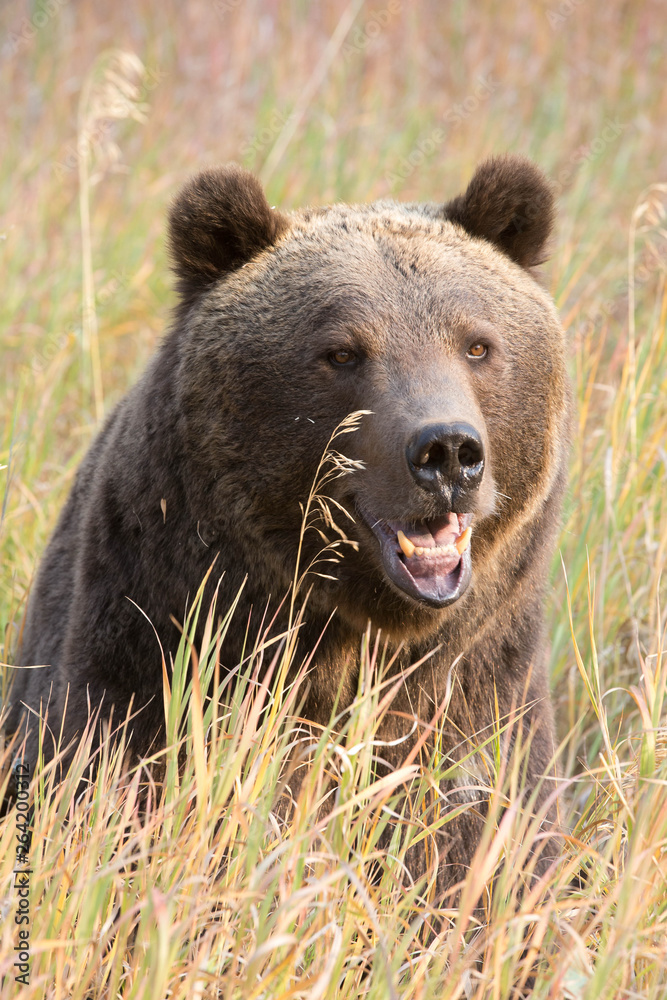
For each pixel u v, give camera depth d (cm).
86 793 624
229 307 702
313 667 696
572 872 588
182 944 568
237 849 589
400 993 564
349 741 600
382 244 706
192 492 689
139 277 1535
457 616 699
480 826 704
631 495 1015
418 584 631
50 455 1198
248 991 484
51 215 1652
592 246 1518
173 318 754
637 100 2092
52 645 795
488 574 706
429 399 631
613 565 973
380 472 636
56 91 1955
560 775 766
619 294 1518
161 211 1647
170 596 697
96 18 2177
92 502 759
